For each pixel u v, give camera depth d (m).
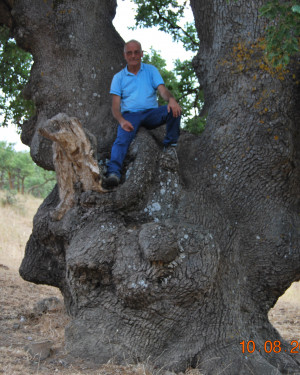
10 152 33.25
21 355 4.39
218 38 5.20
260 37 4.95
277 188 5.00
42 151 5.43
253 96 4.93
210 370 4.22
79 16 5.59
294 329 7.13
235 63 5.04
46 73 5.52
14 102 9.17
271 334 5.10
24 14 5.57
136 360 4.29
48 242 5.27
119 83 4.96
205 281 4.33
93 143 4.58
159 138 5.32
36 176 41.50
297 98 5.05
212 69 5.26
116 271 4.36
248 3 5.04
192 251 4.39
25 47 5.83
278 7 3.45
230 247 4.83
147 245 4.23
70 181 4.69
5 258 12.24
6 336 5.10
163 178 4.95
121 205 4.68
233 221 4.98
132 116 4.96
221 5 5.15
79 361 4.25
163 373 4.16
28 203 26.34
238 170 5.00
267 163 4.91
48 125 4.36
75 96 5.46
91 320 4.48
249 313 4.91
